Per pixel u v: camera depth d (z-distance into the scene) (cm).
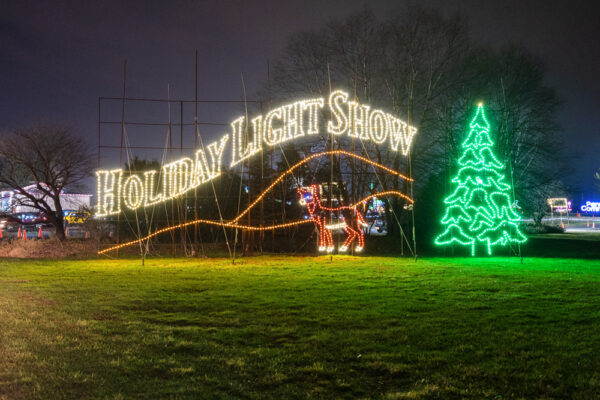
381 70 2448
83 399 481
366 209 2334
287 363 587
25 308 891
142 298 997
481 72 2597
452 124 2472
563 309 873
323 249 2097
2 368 564
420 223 2470
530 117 2816
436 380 532
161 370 563
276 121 2150
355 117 1903
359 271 1446
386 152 2345
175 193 2027
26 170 2828
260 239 2153
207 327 757
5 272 1463
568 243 2592
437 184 2506
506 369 564
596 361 590
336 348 642
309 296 1011
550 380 532
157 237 2512
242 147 2044
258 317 819
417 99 2473
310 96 2450
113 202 1983
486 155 2231
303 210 2409
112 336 699
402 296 1009
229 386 515
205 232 2573
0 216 2773
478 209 2041
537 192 3141
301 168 2347
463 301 953
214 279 1284
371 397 490
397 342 668
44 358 600
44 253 2156
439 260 1812
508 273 1383
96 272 1459
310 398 488
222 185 2484
